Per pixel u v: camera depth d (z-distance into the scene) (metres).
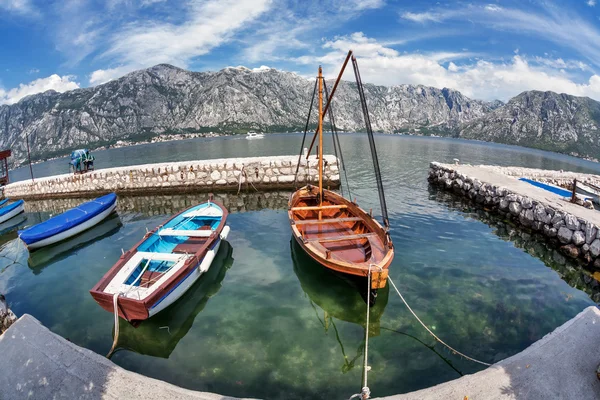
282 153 58.72
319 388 6.76
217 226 13.78
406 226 16.91
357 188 26.56
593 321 6.71
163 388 5.69
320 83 15.68
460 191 23.94
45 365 6.20
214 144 97.38
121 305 8.45
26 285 12.29
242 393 6.68
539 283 11.24
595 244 12.64
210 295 10.64
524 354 6.09
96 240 16.92
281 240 15.41
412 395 5.42
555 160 69.75
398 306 9.73
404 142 93.88
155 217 20.94
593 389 5.35
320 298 10.40
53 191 28.67
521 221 17.22
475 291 10.59
